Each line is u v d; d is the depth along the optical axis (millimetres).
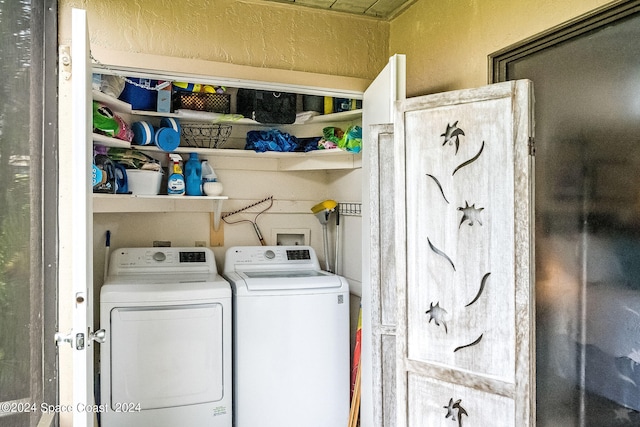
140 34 2258
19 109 1460
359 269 3010
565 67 1675
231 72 2410
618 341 1470
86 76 1558
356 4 2531
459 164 1553
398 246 1701
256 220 3316
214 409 2529
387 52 2752
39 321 1731
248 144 3107
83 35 1511
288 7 2531
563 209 1668
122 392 2369
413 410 1690
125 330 2377
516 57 1896
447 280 1594
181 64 2314
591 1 1548
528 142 1415
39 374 1726
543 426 1750
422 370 1652
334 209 3314
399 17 2670
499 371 1483
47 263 1901
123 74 2291
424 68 2453
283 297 2666
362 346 2455
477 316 1527
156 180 2768
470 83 2125
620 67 1474
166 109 2795
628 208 1439
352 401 2723
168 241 3098
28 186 1562
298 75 2539
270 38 2498
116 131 2400
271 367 2639
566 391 1653
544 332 1744
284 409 2658
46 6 1924
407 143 1675
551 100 1730
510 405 1459
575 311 1618
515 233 1438
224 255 3227
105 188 2449
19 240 1444
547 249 1729
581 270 1594
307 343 2707
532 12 1791
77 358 1507
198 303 2508
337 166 3033
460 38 2189
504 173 1460
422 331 1658
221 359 2549
